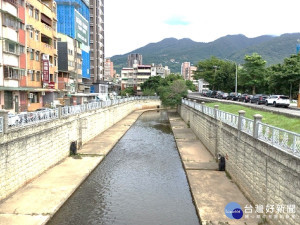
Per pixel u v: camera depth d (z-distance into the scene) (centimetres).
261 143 1319
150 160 2475
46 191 1584
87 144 2973
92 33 7700
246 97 4278
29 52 2989
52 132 2052
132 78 12262
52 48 3744
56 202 1441
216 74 7212
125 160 2459
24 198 1470
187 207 1519
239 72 6488
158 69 14100
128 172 2123
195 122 3769
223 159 2058
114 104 4716
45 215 1295
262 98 3728
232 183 1778
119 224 1330
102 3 8556
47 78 3331
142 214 1434
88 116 3081
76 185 1709
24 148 1622
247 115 2452
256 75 5697
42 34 3403
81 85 5859
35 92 3291
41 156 1867
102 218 1383
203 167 2147
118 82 13775
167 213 1448
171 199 1625
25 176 1648
